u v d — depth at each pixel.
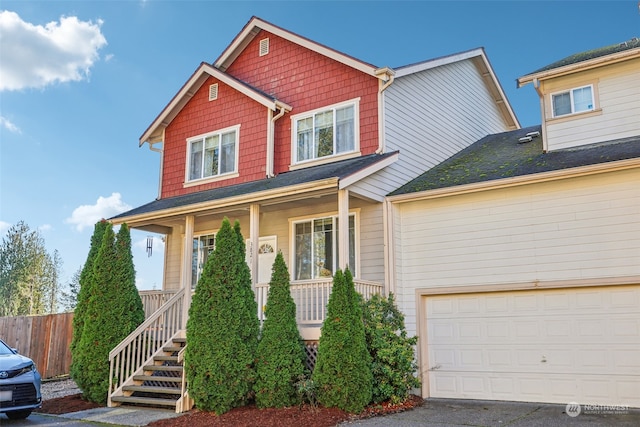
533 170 9.90
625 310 8.92
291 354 9.14
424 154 13.09
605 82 11.09
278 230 13.02
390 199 11.12
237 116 14.07
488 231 10.28
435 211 10.96
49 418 9.16
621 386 8.82
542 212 9.76
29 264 37.34
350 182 9.80
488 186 10.13
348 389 8.56
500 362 9.95
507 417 8.34
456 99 15.10
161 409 9.62
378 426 7.77
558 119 11.45
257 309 10.14
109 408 9.95
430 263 10.85
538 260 9.68
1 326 13.70
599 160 9.20
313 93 13.13
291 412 8.58
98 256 11.16
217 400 8.84
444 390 10.39
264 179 13.05
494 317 10.12
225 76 14.18
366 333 9.25
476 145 15.02
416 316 10.80
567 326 9.40
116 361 10.45
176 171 15.02
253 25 14.45
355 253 11.50
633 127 10.61
